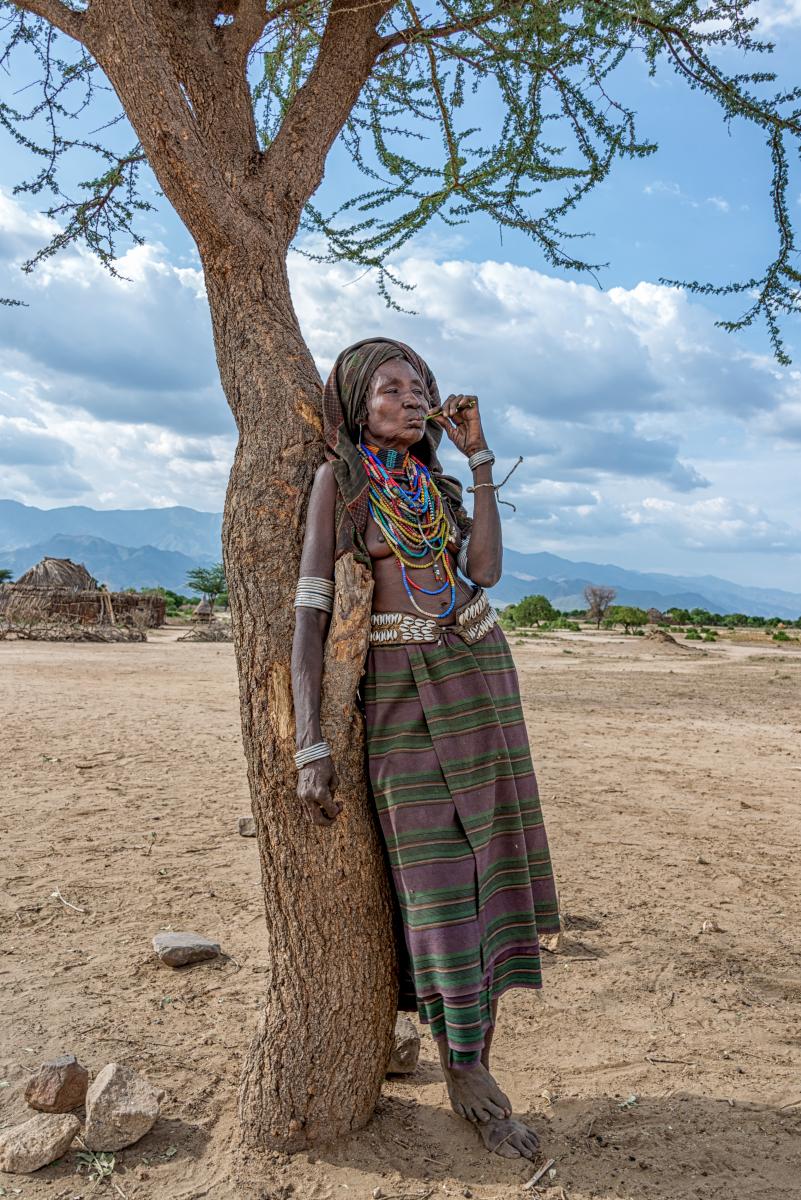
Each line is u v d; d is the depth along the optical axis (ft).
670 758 33.60
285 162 10.44
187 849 19.54
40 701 45.16
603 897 17.11
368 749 9.00
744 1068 10.69
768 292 13.53
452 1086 9.28
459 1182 8.47
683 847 20.85
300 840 8.79
